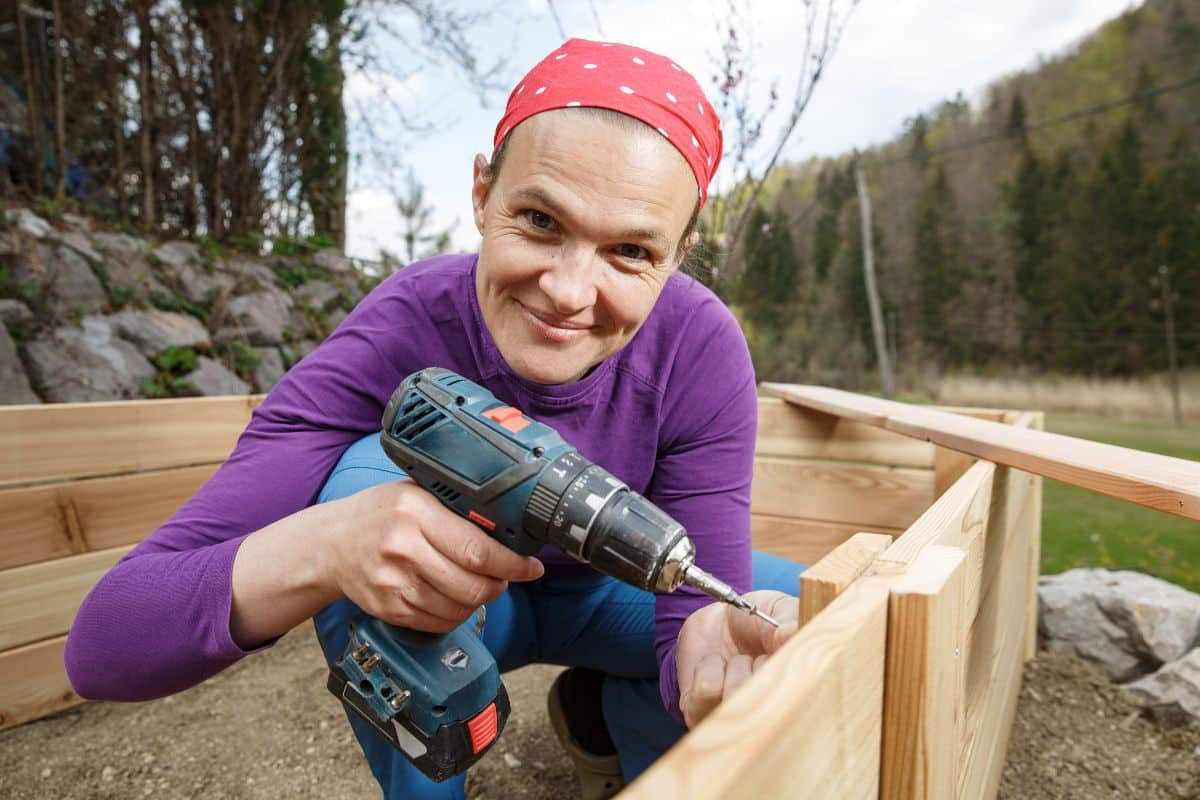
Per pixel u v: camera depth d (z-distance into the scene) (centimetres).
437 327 111
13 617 173
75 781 163
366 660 88
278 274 511
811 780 46
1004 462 123
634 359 115
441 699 84
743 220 308
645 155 82
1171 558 371
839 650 49
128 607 86
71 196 484
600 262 87
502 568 77
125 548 188
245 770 170
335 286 536
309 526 82
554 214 83
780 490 232
